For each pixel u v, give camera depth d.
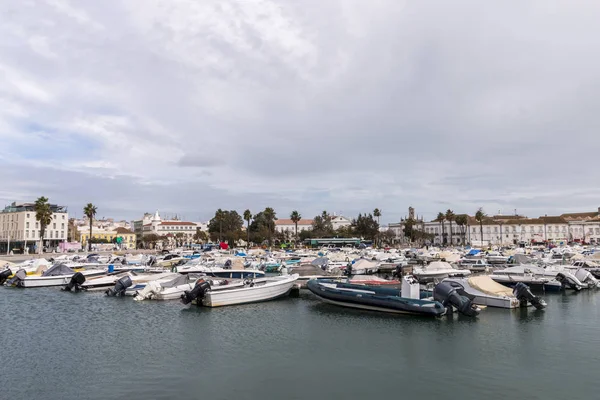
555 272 47.22
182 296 35.09
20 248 134.12
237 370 20.31
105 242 189.12
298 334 26.59
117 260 70.75
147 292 38.59
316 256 78.12
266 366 20.84
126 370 20.39
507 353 22.52
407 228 175.75
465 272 53.28
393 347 23.75
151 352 23.06
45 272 49.59
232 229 172.12
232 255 82.44
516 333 26.36
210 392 17.78
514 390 17.77
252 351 23.22
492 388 17.98
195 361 21.59
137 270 55.81
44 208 110.31
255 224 179.00
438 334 26.27
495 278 45.31
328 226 184.12
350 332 26.95
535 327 27.77
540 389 17.84
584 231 175.50
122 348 23.83
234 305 35.69
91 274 50.62
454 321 29.56
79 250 129.75
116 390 18.05
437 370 20.12
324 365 20.95
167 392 17.81
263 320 30.41
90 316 31.86
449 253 72.62
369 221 162.75
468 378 19.11
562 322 29.09
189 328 28.19
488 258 72.31
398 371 20.05
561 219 180.50
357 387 18.23
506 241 181.00
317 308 34.50
